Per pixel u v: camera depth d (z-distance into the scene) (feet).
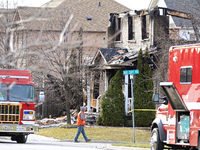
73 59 175.11
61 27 180.34
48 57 153.48
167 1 258.16
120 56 197.26
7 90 126.11
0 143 121.60
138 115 184.85
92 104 222.69
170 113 92.84
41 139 156.04
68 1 273.13
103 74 213.25
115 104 190.29
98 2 311.88
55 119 225.56
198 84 83.97
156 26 191.21
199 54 84.28
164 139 95.14
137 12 204.64
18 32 174.50
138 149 112.68
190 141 84.58
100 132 171.73
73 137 160.66
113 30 224.53
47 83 221.46
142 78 184.44
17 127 125.29
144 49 196.13
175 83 89.30
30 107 128.36
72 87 196.85
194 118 83.97
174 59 90.12
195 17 150.00
